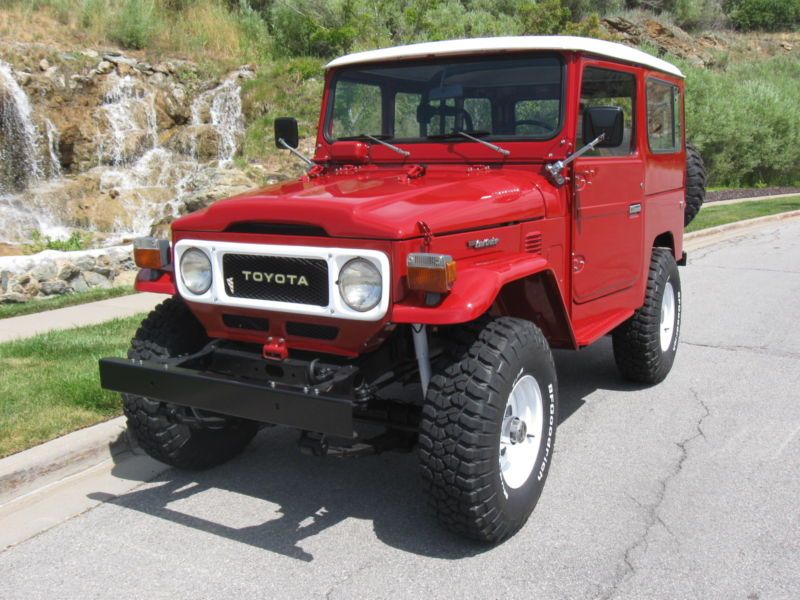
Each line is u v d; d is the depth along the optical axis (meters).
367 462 4.54
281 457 4.61
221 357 3.77
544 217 4.05
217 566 3.44
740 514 3.85
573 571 3.36
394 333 3.70
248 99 16.06
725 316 8.04
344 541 3.64
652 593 3.19
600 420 5.13
